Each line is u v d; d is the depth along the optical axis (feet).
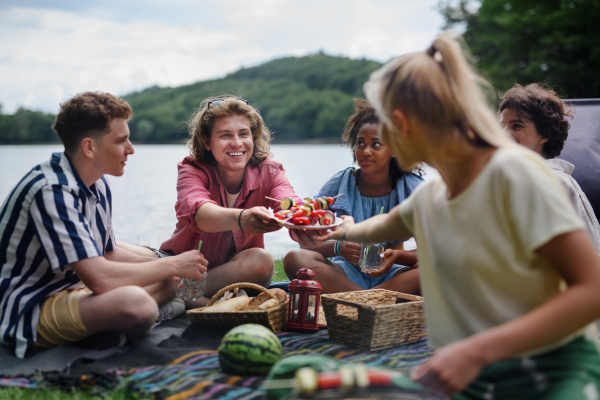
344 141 13.28
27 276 9.00
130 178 69.31
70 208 8.91
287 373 6.16
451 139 5.43
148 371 8.06
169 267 9.61
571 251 4.80
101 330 8.97
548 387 5.06
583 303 4.69
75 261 8.76
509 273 5.25
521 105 11.33
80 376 7.83
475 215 5.31
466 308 5.56
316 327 10.29
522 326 4.77
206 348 9.41
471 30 102.89
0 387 7.80
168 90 347.36
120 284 9.04
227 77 366.22
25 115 279.69
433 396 4.93
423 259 6.13
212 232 11.51
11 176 64.95
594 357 5.26
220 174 12.48
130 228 30.66
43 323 8.90
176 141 309.22
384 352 9.10
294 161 103.40
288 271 12.19
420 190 6.22
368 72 334.03
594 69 83.30
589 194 14.76
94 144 9.29
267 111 306.76
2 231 9.00
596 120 16.11
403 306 9.34
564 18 85.51
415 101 5.43
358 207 12.57
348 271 12.19
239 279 11.96
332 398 5.12
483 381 5.48
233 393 7.23
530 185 4.99
